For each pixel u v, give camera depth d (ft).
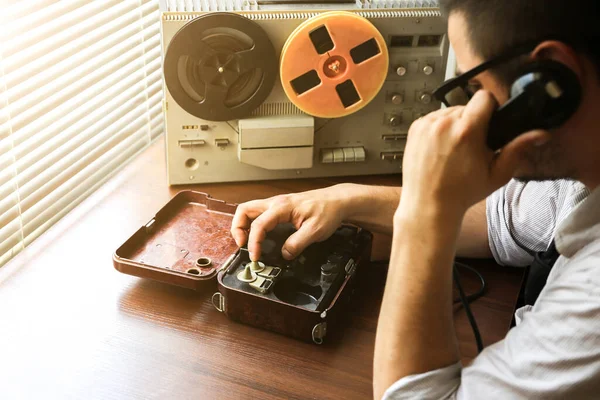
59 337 2.98
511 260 3.51
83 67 4.28
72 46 4.14
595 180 2.25
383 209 3.50
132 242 3.47
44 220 4.15
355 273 3.27
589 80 2.04
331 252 3.38
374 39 3.82
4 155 3.73
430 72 4.09
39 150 4.00
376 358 2.45
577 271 2.15
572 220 2.27
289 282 3.22
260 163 4.09
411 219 2.35
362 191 3.50
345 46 3.80
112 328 3.05
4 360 2.84
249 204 3.43
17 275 3.33
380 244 3.70
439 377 2.33
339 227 3.56
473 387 2.24
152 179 4.21
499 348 2.27
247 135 3.98
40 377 2.78
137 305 3.20
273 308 2.99
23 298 3.19
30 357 2.87
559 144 2.18
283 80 3.84
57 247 3.55
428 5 4.05
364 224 3.52
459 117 2.32
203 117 3.88
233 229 3.37
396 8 3.97
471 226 3.53
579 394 2.04
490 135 2.23
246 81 3.86
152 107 5.15
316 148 4.20
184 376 2.83
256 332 3.08
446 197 2.31
